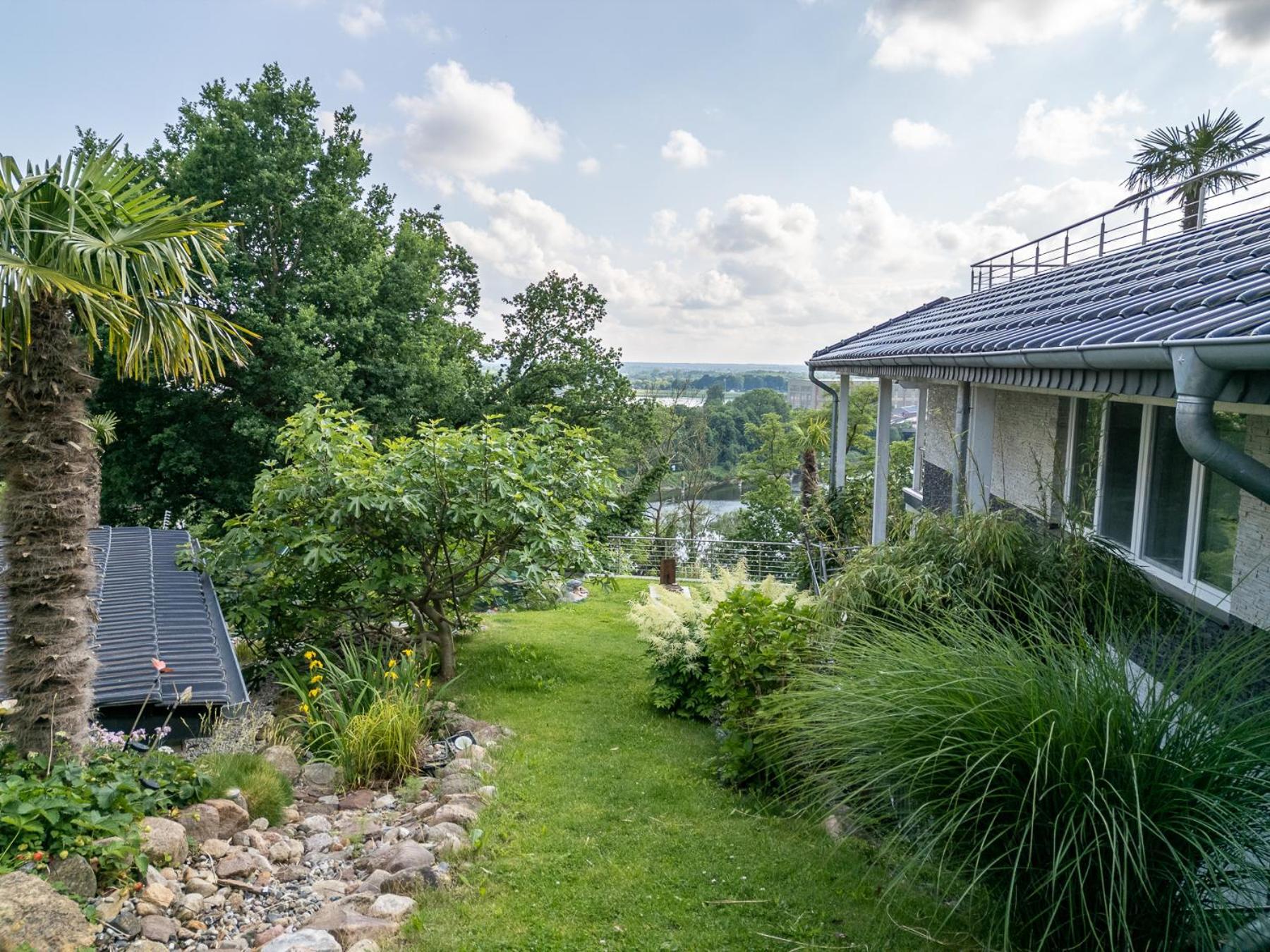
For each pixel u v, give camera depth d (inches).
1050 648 134.3
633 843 175.2
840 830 173.9
